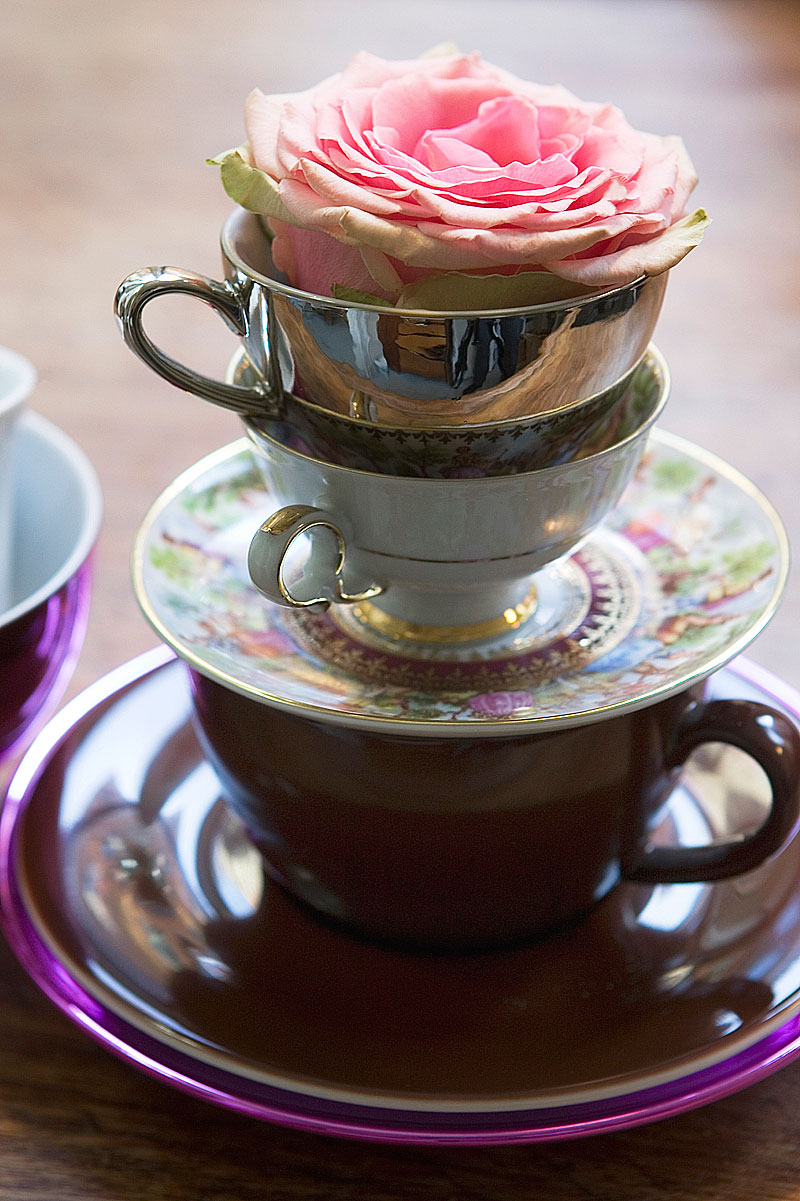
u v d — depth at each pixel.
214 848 0.46
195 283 0.40
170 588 0.44
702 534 0.46
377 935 0.43
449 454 0.40
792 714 0.46
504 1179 0.40
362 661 0.43
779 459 0.59
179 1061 0.40
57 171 0.82
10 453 0.48
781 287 0.71
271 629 0.44
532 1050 0.40
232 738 0.42
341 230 0.37
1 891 0.44
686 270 0.73
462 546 0.40
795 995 0.41
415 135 0.40
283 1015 0.41
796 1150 0.41
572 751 0.41
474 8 1.02
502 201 0.37
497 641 0.43
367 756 0.40
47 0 1.08
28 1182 0.40
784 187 0.79
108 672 0.51
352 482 0.40
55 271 0.72
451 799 0.41
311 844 0.42
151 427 0.61
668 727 0.42
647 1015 0.41
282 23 1.01
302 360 0.39
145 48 0.98
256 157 0.39
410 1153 0.41
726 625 0.43
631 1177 0.40
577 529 0.41
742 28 0.99
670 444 0.48
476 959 0.43
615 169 0.38
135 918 0.43
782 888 0.44
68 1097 0.42
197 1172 0.40
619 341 0.39
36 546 0.51
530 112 0.39
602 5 1.03
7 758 0.49
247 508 0.47
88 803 0.46
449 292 0.38
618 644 0.43
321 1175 0.40
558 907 0.42
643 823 0.42
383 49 0.95
